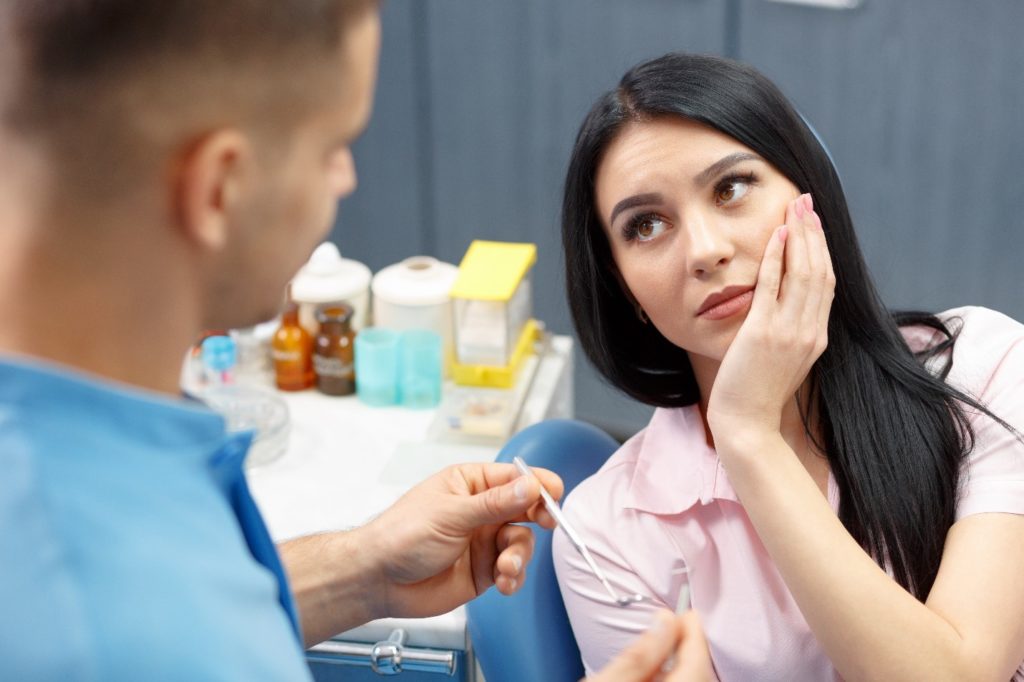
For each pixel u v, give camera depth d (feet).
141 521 1.84
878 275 10.27
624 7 10.12
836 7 9.57
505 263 6.44
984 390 4.24
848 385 4.11
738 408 3.76
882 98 9.77
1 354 1.83
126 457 1.88
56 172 1.85
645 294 3.98
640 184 3.84
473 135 10.96
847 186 10.16
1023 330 4.36
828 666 4.09
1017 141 9.55
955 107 9.61
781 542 3.68
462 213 11.28
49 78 1.81
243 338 6.70
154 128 1.85
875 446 4.06
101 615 1.73
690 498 4.26
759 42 9.92
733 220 3.82
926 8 9.37
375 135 11.18
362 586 3.43
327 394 6.50
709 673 2.42
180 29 1.81
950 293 10.23
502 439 6.06
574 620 4.43
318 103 2.00
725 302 3.86
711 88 3.84
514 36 10.50
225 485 2.48
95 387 1.86
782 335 3.71
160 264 1.95
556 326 11.19
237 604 1.91
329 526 5.40
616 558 4.33
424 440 6.07
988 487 3.96
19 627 1.69
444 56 10.75
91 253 1.89
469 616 4.45
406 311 6.40
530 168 10.91
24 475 1.76
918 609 3.61
